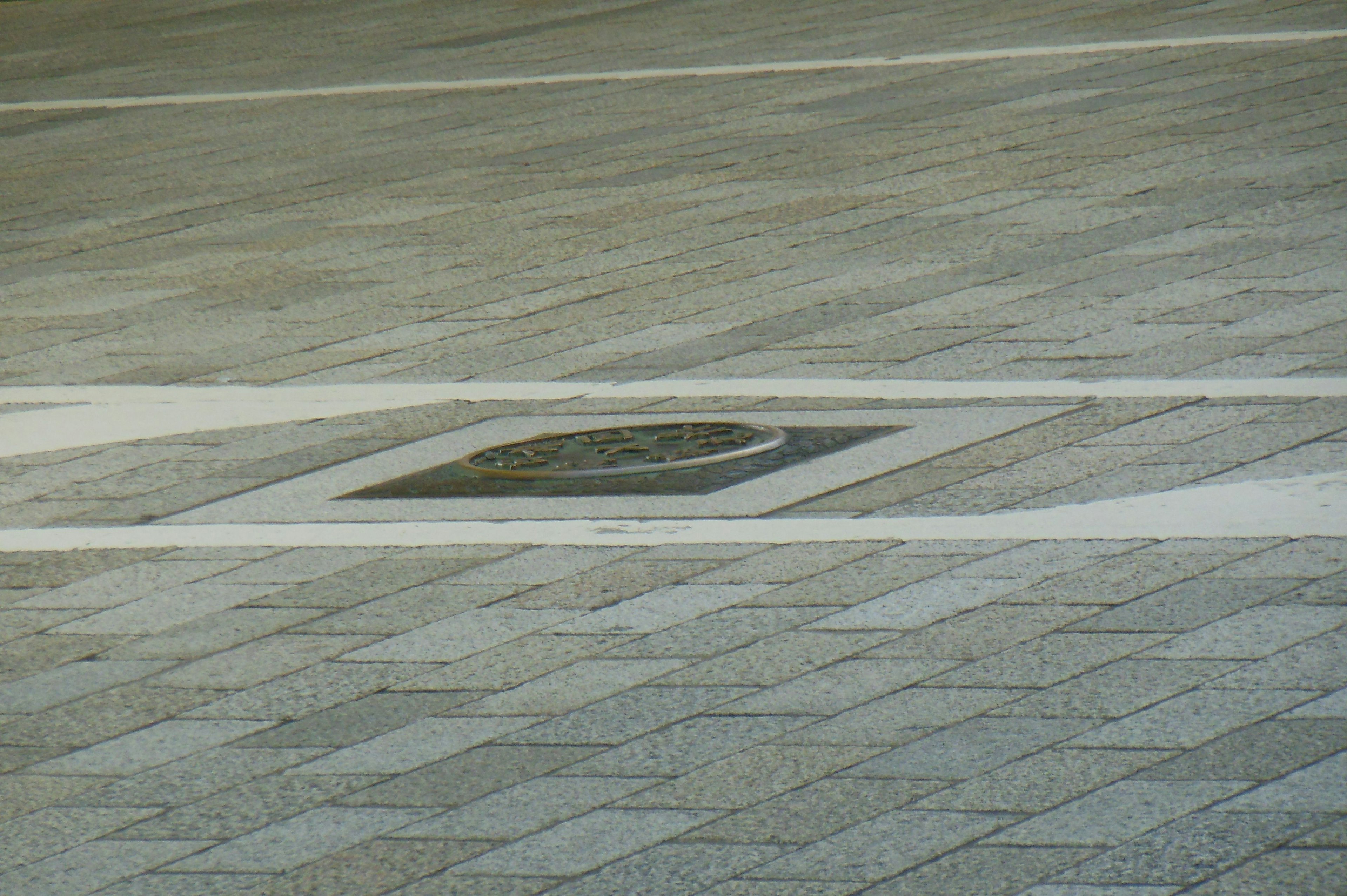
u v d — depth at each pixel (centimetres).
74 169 3528
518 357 2225
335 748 1245
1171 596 1398
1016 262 2464
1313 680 1239
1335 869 1010
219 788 1199
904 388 2000
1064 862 1035
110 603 1545
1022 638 1344
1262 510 1561
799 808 1119
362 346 2314
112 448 1984
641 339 2259
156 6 5775
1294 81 3397
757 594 1464
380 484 1809
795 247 2623
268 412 2080
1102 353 2064
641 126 3497
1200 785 1110
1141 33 3994
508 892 1045
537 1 5244
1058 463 1728
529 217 2902
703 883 1039
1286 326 2102
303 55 4647
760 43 4284
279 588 1552
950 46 4041
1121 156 2970
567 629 1420
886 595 1441
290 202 3133
